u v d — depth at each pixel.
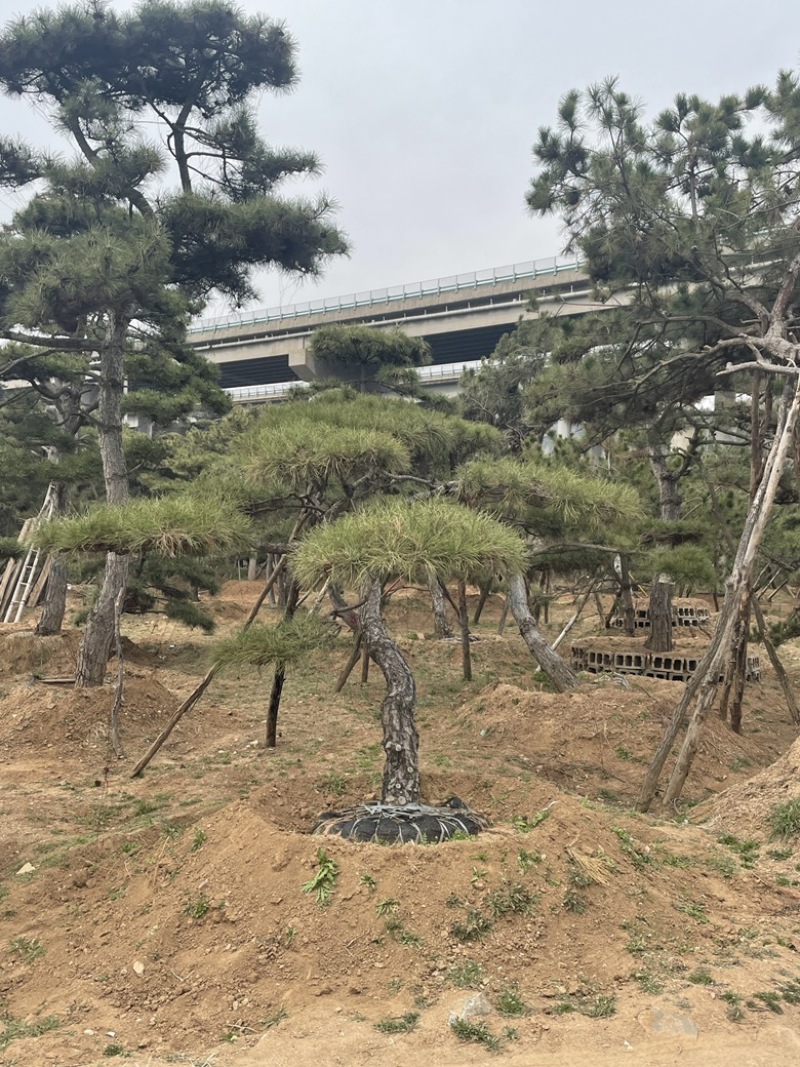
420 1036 3.92
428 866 5.04
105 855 6.33
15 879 6.17
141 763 9.22
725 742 10.71
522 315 30.14
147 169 13.66
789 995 4.27
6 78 14.60
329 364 27.42
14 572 23.89
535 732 10.62
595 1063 3.68
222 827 5.73
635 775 9.62
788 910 5.47
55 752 10.05
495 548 6.50
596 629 22.50
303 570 6.67
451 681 15.22
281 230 14.02
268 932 4.76
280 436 9.14
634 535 14.08
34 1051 3.99
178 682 14.87
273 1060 3.76
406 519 6.51
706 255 12.44
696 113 12.73
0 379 15.23
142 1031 4.23
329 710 12.83
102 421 13.89
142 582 17.45
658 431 15.45
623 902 5.11
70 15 13.70
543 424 15.66
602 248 12.96
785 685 12.27
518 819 6.41
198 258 14.72
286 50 14.95
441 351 49.72
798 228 11.73
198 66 15.00
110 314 13.22
